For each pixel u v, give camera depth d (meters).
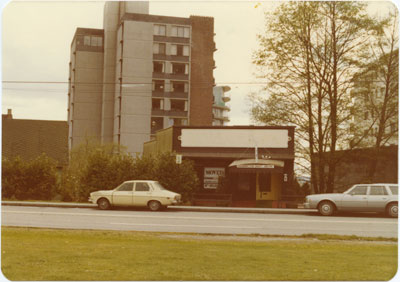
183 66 85.81
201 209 29.20
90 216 24.58
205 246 14.78
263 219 24.44
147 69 83.19
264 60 36.12
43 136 61.22
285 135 35.59
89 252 12.85
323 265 11.54
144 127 82.50
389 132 38.47
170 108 84.44
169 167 33.28
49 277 9.47
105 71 87.12
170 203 28.05
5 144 58.62
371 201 26.39
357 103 36.34
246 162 33.72
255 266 11.21
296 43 35.78
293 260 12.18
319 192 37.25
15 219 22.61
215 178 35.97
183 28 85.81
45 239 15.66
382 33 34.59
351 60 35.22
